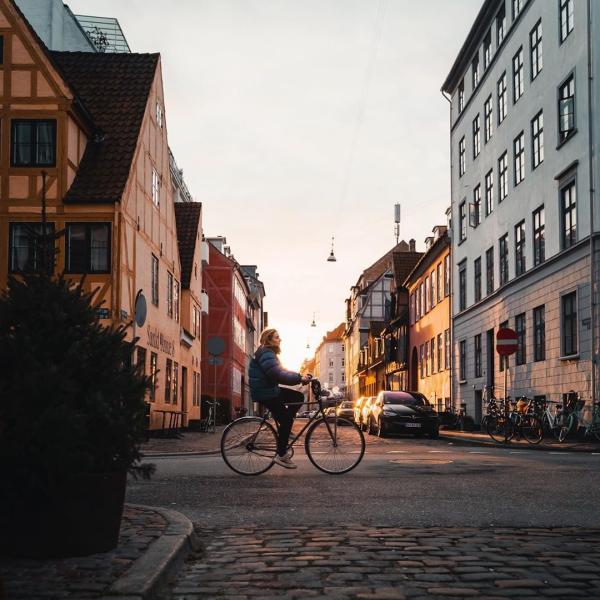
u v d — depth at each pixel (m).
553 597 4.31
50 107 22.58
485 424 23.80
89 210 22.45
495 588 4.49
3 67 22.70
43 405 4.71
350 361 104.50
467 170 38.59
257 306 85.25
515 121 30.16
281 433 10.48
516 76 30.36
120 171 23.33
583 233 22.77
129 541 5.27
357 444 10.62
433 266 45.66
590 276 22.11
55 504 4.73
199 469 11.28
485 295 34.47
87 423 4.89
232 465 10.45
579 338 22.81
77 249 22.44
